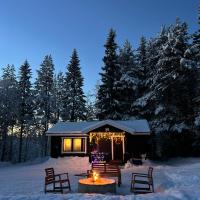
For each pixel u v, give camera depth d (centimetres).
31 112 5219
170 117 3459
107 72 4434
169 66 3506
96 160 2900
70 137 3334
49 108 5378
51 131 3334
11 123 5022
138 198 1038
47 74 5491
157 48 3994
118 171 1733
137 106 4181
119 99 4353
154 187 1605
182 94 3522
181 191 1148
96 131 3106
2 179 2066
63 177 2083
